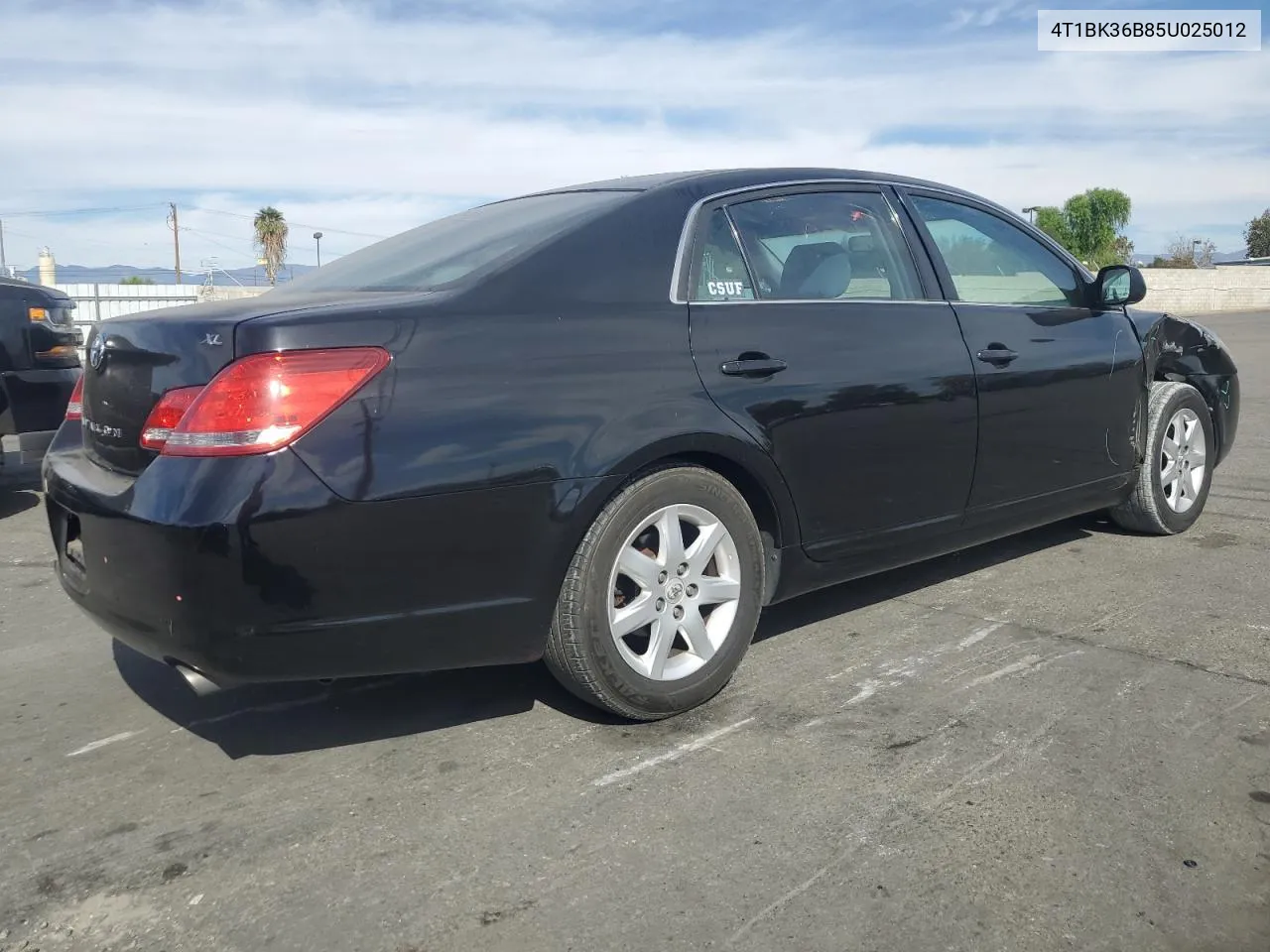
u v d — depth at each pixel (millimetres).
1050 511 4398
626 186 3559
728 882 2352
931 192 4164
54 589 4953
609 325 3004
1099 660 3592
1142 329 4828
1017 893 2281
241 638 2512
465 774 2891
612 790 2773
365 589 2598
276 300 2951
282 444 2500
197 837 2609
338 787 2842
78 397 3330
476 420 2709
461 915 2258
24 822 2709
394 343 2652
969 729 3080
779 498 3338
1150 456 4934
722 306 3268
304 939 2195
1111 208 46344
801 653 3730
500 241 3219
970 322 3971
